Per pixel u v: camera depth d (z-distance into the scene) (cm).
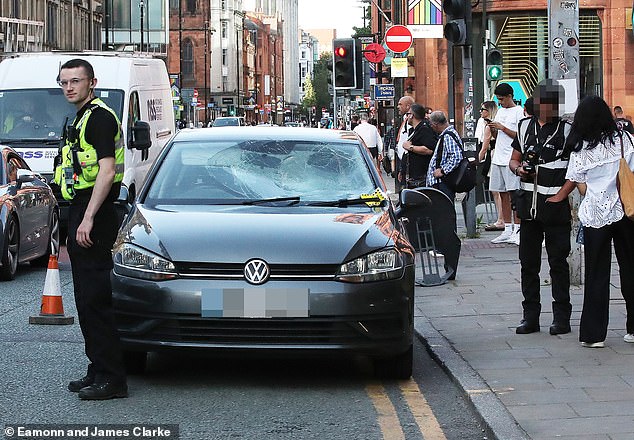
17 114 3055
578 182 1360
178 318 1155
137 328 1172
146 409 1116
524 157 1441
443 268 2103
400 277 1191
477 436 1020
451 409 1127
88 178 1120
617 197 1344
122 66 3089
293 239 1188
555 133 1431
